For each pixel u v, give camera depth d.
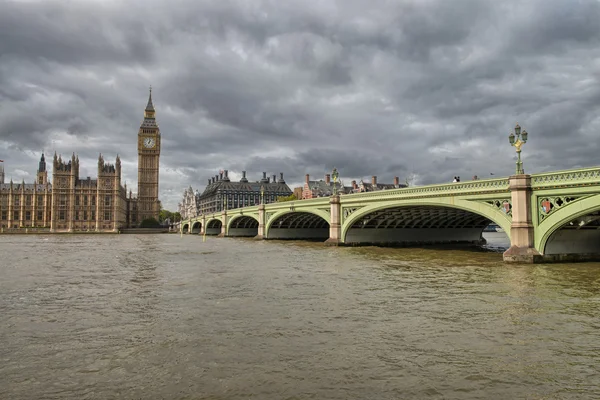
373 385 9.97
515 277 25.34
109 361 11.64
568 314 16.41
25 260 40.62
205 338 13.60
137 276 28.17
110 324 15.45
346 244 55.38
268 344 12.98
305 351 12.33
